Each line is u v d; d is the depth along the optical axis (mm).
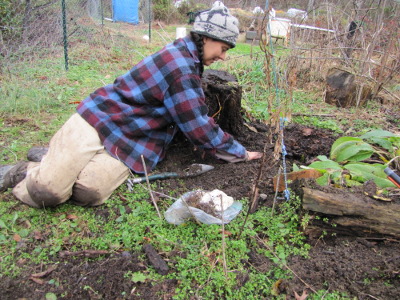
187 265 1850
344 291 1732
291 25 5629
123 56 7340
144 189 2451
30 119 3771
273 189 2459
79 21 8391
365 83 4629
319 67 5367
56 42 6602
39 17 6469
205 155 2959
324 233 2037
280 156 2990
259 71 5168
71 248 1986
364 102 4656
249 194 2416
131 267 1845
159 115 2486
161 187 2533
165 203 2354
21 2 5965
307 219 2002
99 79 5441
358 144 2844
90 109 2434
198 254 1914
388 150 3010
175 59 2342
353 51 5441
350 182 2330
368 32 5375
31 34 6156
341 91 4586
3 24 5711
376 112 4473
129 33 10672
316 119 4051
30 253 1939
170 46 2416
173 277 1803
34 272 1819
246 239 2061
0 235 2027
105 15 13289
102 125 2402
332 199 1987
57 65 5750
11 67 5180
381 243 2018
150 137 2559
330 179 2373
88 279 1786
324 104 4711
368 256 1924
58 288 1739
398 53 5023
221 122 3297
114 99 2473
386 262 1850
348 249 1981
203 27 2322
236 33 2354
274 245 2031
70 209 2305
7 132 3455
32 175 2176
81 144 2268
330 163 2529
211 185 2576
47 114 3973
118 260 1878
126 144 2461
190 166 2779
